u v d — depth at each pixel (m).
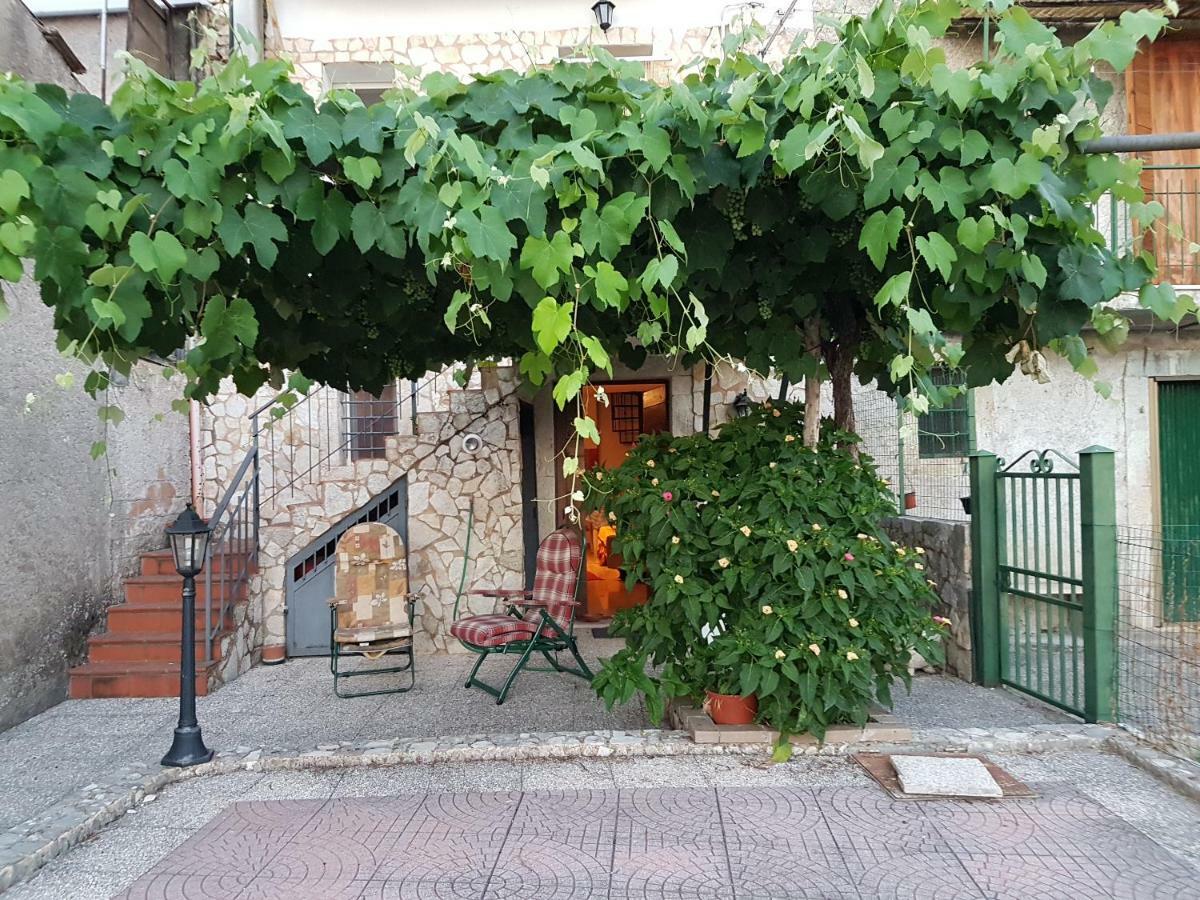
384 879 2.75
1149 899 2.50
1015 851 2.81
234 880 2.78
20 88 2.43
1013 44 2.65
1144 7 6.16
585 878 2.71
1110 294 2.79
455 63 6.95
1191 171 6.67
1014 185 2.56
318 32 6.96
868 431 6.55
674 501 3.86
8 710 4.72
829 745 3.74
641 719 4.59
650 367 6.67
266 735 4.52
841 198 2.79
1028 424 6.62
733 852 2.86
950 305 3.03
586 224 2.64
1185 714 3.85
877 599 3.64
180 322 3.15
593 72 2.85
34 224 2.39
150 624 5.66
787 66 2.87
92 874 2.87
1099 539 4.06
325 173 2.79
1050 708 4.49
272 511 6.46
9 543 4.80
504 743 3.90
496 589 6.39
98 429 5.66
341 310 3.69
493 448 6.54
